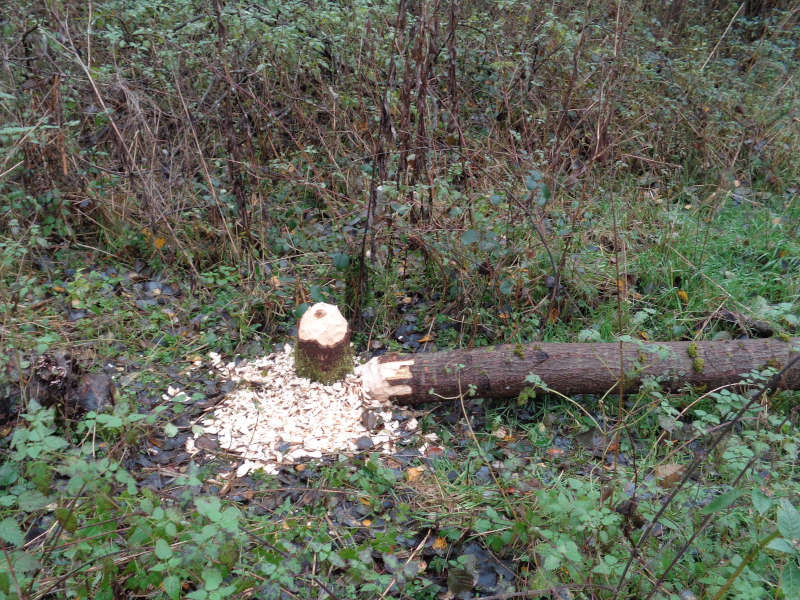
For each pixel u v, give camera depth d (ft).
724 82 21.35
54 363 10.36
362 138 16.46
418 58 13.46
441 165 14.44
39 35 14.89
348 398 11.54
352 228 14.87
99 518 8.16
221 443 10.75
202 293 14.02
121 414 8.21
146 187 14.15
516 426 11.35
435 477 10.08
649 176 17.90
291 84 17.26
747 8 27.78
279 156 15.98
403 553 8.87
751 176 18.60
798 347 11.27
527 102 18.04
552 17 18.63
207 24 16.89
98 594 7.32
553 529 8.21
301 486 9.96
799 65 23.22
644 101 19.20
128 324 13.17
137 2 16.79
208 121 15.76
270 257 14.66
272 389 11.84
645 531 8.32
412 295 14.30
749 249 15.60
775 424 9.33
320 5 18.33
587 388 11.27
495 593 8.28
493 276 12.94
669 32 23.58
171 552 6.57
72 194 15.05
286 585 7.91
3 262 12.07
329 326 11.52
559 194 15.26
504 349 11.48
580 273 13.57
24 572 6.98
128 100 14.60
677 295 13.83
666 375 11.00
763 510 6.36
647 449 10.72
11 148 13.32
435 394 11.37
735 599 7.00
